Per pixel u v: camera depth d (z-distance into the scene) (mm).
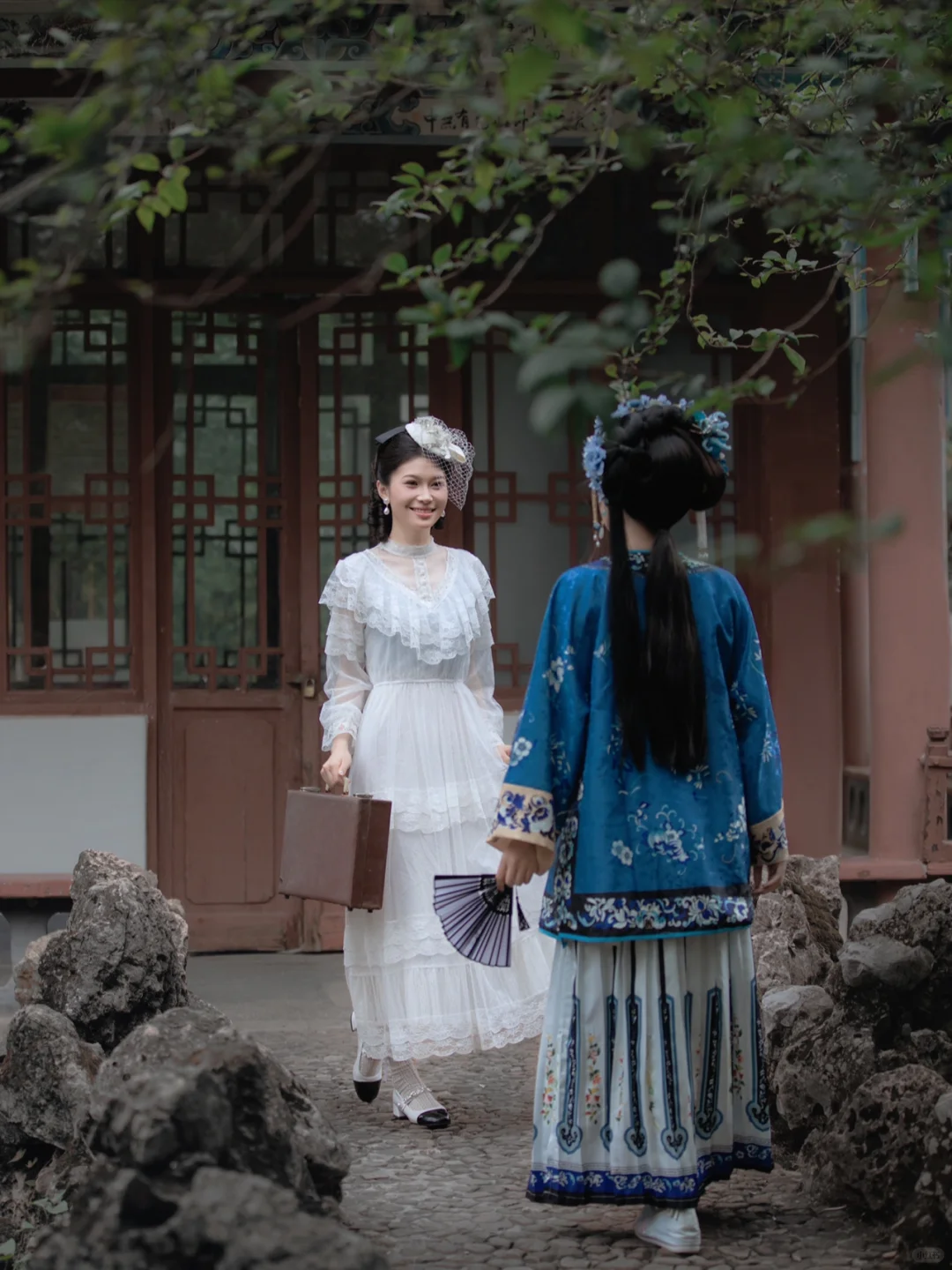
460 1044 4133
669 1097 3014
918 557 6484
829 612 6789
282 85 2791
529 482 6906
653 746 3014
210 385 6805
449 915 3957
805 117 3111
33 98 6098
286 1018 5582
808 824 6785
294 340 6816
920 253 2523
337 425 6812
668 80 3135
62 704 6695
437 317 2434
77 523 6758
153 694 6723
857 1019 3625
